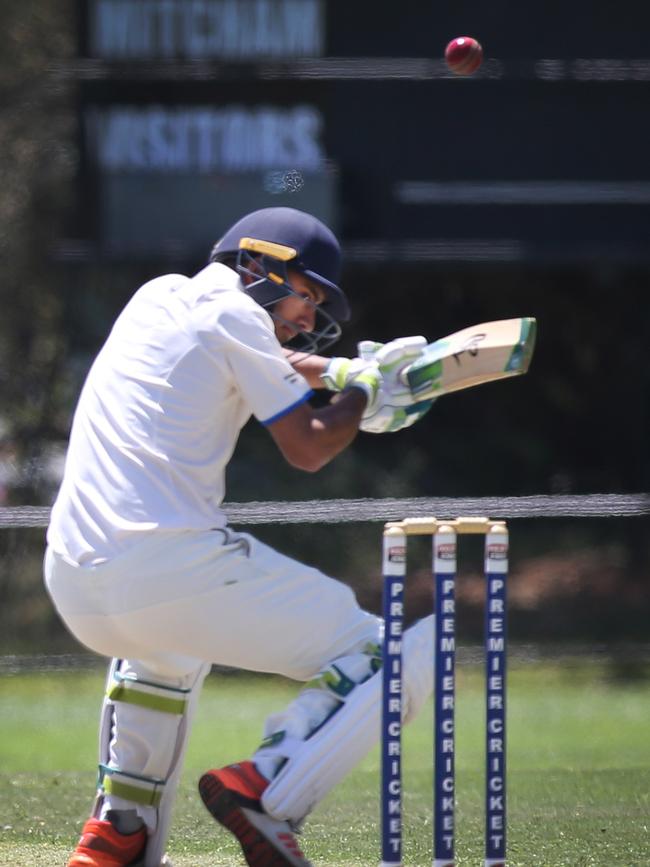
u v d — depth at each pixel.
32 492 43.56
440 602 10.48
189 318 11.33
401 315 46.94
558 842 14.09
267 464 45.91
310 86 40.84
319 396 39.34
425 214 40.88
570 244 40.72
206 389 11.22
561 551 47.06
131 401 11.27
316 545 43.84
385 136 40.81
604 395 48.69
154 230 41.25
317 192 40.84
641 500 22.78
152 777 12.37
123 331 11.65
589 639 38.97
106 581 11.09
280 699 33.25
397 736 10.50
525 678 36.62
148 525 11.00
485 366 11.90
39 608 40.47
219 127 41.09
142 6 40.84
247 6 40.78
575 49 40.41
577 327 48.00
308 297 12.16
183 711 12.36
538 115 40.62
